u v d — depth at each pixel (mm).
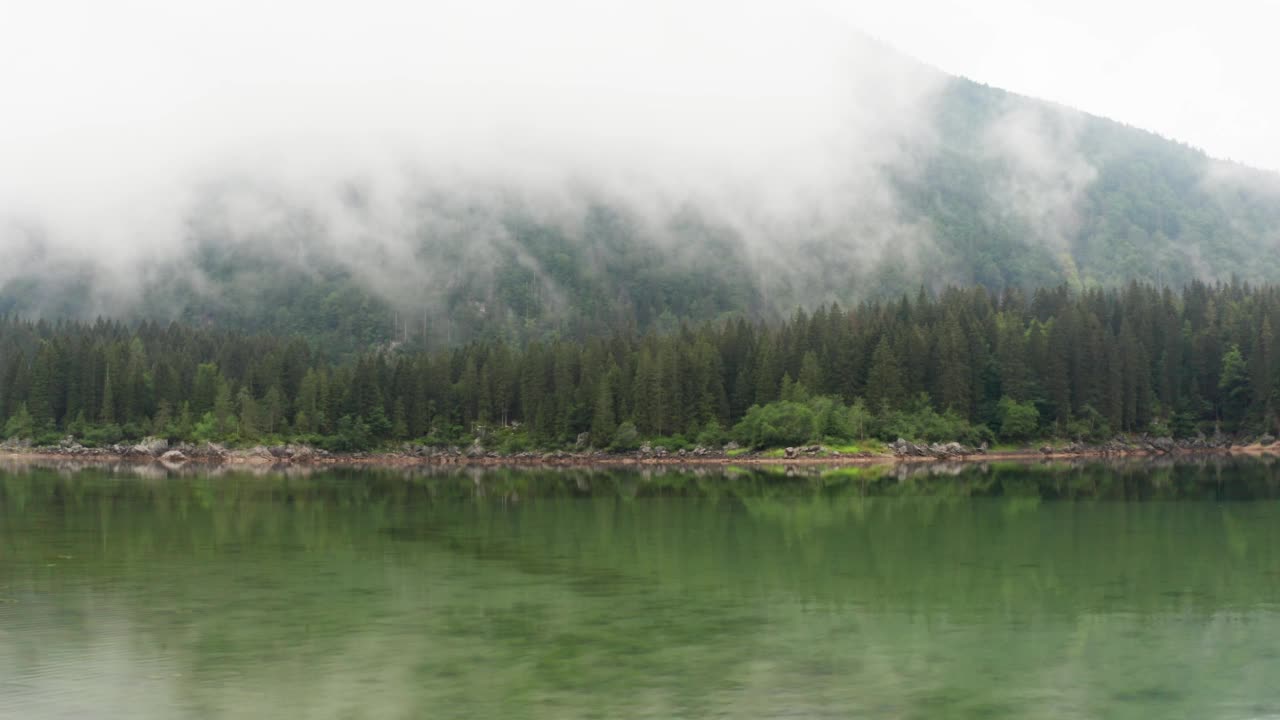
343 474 162750
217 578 58719
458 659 40531
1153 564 62938
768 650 41875
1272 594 53719
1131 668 39531
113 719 33531
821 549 69625
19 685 37219
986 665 39812
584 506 101562
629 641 43500
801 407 194500
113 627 46156
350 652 41688
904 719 33406
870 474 150125
